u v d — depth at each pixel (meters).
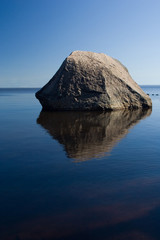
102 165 5.25
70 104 17.73
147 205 3.48
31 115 15.17
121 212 3.29
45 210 3.34
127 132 9.32
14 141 7.74
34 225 2.99
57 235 2.80
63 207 3.41
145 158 5.82
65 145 7.11
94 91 17.89
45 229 2.91
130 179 4.45
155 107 22.44
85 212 3.29
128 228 2.94
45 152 6.36
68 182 4.30
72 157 5.87
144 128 10.33
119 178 4.50
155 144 7.33
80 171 4.88
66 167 5.12
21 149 6.70
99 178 4.49
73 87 17.98
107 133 9.03
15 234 2.81
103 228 2.94
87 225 2.99
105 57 21.72
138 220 3.11
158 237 2.79
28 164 5.36
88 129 9.86
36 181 4.36
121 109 18.48
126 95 19.14
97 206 3.45
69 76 18.33
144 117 14.35
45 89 19.20
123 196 3.75
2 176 4.62
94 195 3.79
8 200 3.62
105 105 17.61
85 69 18.77
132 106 19.17
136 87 21.34
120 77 19.86
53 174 4.71
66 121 12.26
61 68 19.39
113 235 2.81
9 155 6.11
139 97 19.64
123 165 5.27
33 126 10.72
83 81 18.20
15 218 3.14
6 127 10.49
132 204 3.50
